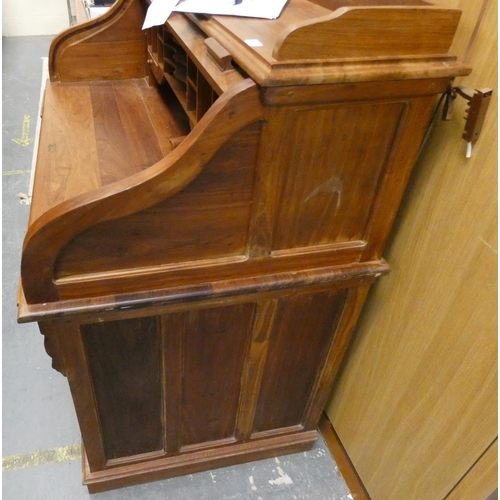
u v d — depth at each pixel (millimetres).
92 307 729
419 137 714
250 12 754
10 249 1805
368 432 1117
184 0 814
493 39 640
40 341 1508
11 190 2098
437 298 829
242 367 999
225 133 617
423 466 923
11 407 1325
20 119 2672
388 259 953
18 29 4059
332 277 841
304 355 1031
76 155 965
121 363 891
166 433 1084
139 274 739
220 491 1195
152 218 682
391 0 689
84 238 672
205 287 783
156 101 1225
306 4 857
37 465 1204
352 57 593
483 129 682
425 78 626
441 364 837
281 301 882
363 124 675
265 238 767
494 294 706
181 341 887
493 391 725
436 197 800
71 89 1248
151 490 1181
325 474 1254
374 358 1056
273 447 1233
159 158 981
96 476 1114
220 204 700
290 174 697
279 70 563
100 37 1246
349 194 764
